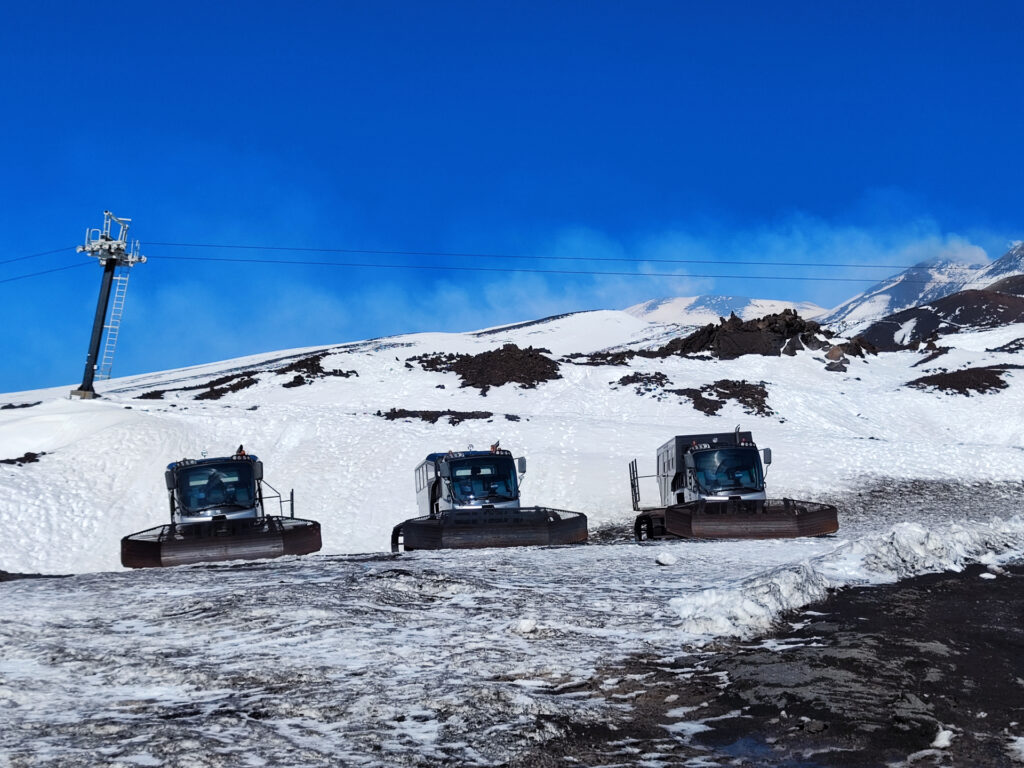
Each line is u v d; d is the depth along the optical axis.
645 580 17.09
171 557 23.73
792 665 10.62
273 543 24.31
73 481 44.84
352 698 9.19
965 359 89.00
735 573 17.69
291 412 59.66
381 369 79.69
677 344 93.75
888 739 8.22
